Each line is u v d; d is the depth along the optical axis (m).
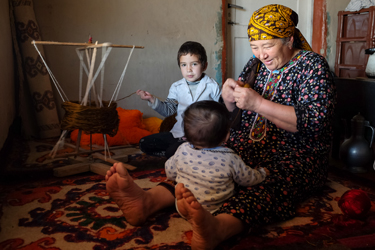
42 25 3.17
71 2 3.23
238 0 4.16
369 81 2.02
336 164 2.24
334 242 1.22
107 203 1.59
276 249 1.18
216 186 1.28
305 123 1.37
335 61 4.33
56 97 3.31
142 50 3.60
